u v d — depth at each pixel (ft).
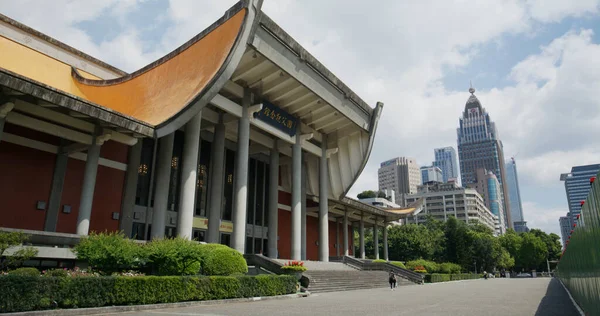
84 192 53.98
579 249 38.65
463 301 50.47
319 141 103.60
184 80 66.33
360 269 105.19
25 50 68.85
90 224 63.62
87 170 54.80
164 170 66.69
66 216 61.41
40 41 72.02
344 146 107.65
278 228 107.55
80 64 78.74
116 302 34.94
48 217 58.75
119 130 53.72
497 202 548.31
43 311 29.35
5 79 40.40
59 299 30.78
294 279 58.39
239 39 59.47
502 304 46.50
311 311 36.73
